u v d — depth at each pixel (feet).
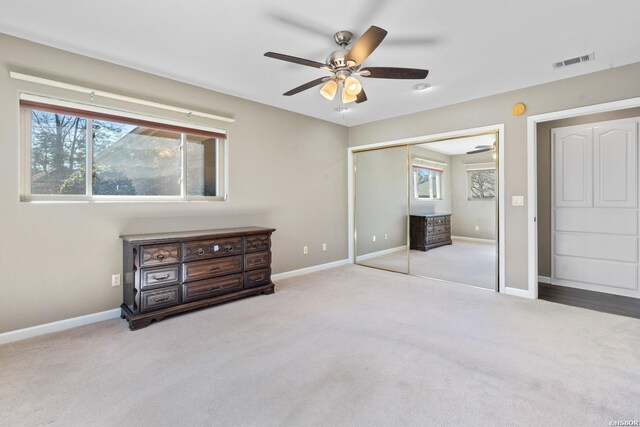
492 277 12.98
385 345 7.83
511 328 8.77
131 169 10.23
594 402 5.60
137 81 9.96
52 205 8.64
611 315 9.72
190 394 5.92
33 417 5.28
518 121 11.60
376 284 13.35
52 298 8.67
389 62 9.36
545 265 13.61
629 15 7.06
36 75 8.29
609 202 11.98
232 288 11.00
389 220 16.11
